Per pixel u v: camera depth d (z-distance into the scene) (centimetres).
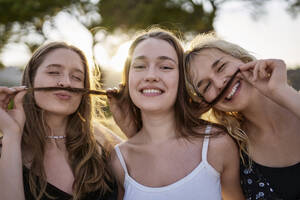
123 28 352
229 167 80
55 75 76
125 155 82
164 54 78
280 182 77
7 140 71
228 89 79
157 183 76
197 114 87
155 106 76
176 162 78
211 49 83
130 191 77
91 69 90
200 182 74
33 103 77
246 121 85
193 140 79
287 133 78
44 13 374
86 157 78
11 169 69
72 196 73
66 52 78
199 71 82
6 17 373
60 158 78
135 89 78
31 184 72
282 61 72
